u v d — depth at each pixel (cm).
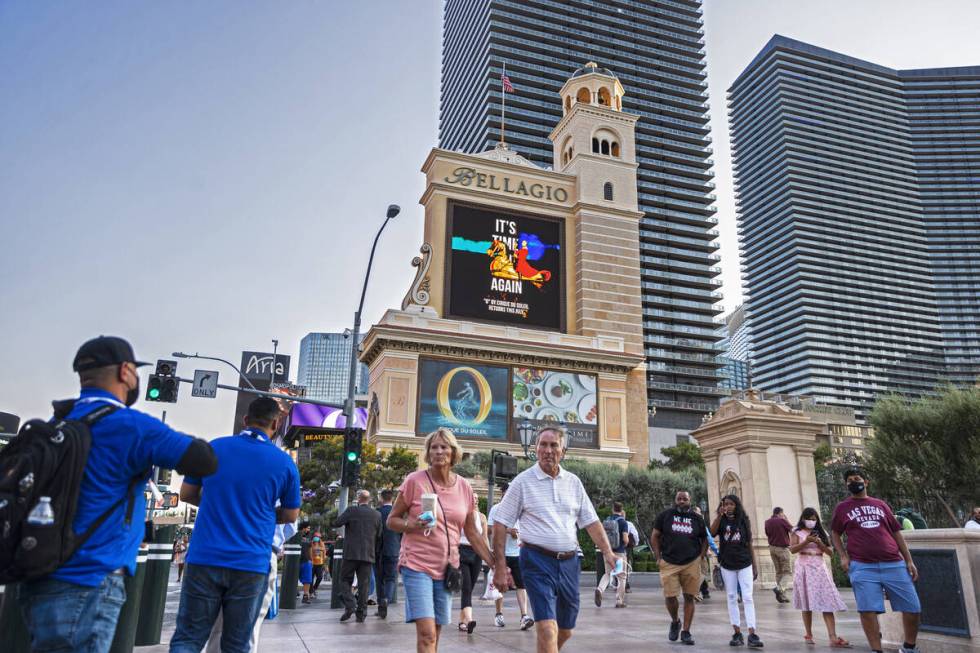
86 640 305
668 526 881
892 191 18288
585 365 4594
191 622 437
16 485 282
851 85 19000
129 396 358
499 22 12725
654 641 871
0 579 284
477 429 4238
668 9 14138
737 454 1683
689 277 11844
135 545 334
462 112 13450
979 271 17812
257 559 455
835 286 17062
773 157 18375
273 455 479
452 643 844
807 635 872
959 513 2909
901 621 833
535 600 543
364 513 1120
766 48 19375
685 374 11162
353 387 2067
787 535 1447
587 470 3544
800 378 16412
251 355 6669
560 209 5009
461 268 4562
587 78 5750
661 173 12700
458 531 591
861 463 3009
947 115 19088
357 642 859
